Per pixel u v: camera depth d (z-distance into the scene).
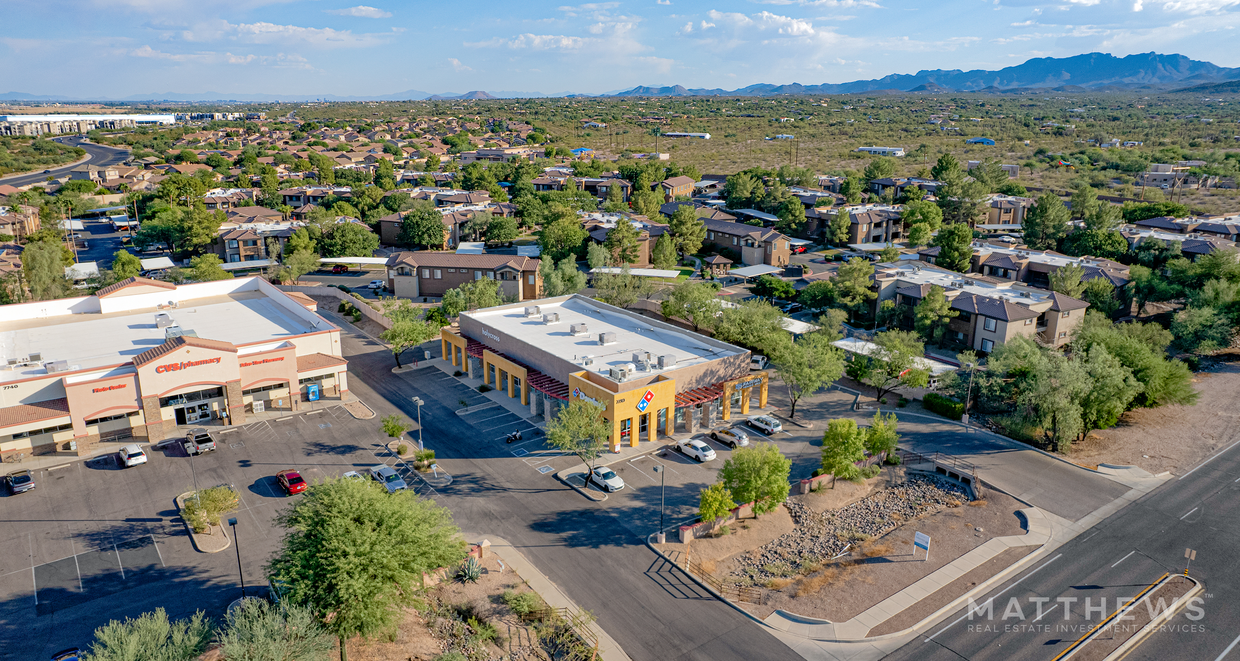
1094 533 59.34
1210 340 98.25
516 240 177.88
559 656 45.81
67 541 57.84
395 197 193.75
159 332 88.50
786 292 128.38
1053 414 73.38
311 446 74.75
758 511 61.53
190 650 39.09
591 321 97.00
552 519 61.56
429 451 71.38
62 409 71.62
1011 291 110.06
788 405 86.44
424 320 117.81
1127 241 147.50
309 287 137.88
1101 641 47.03
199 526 58.41
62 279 125.88
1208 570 54.50
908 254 158.62
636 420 74.06
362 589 41.81
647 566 55.31
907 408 84.88
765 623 49.06
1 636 47.34
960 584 53.09
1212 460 71.50
